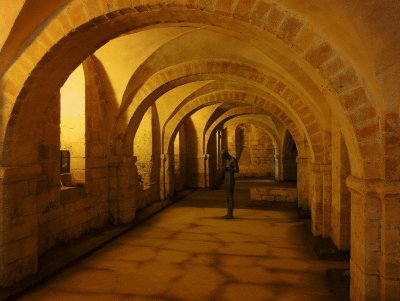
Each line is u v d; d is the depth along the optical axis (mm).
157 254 6008
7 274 4227
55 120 5945
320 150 6887
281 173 19734
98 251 6148
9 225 4242
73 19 3904
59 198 6078
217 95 11969
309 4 3084
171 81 8062
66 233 6352
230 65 7824
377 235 3250
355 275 3629
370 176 3252
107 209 8078
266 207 11164
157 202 11859
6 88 4129
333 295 4246
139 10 3770
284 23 3328
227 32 5223
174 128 12586
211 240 7004
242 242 6844
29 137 4516
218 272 5102
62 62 4371
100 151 7699
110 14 3848
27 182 4562
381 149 3186
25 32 3953
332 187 6426
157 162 12469
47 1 3758
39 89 4344
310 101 6559
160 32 6426
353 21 2912
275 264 5461
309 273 5031
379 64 3018
